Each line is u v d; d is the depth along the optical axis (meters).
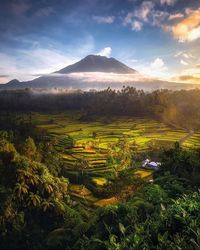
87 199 61.97
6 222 41.50
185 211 22.09
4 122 122.81
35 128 117.75
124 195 55.28
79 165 81.38
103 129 146.00
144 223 23.73
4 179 47.59
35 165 51.50
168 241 19.30
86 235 31.33
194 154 40.94
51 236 35.00
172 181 33.97
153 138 125.00
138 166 77.94
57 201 47.03
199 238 18.80
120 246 21.05
